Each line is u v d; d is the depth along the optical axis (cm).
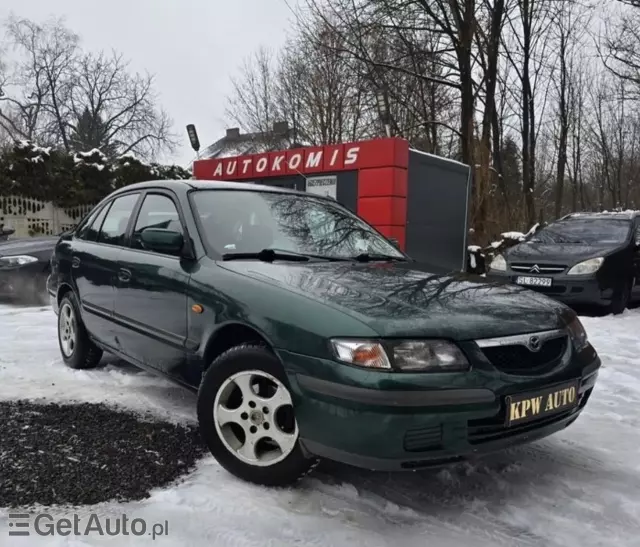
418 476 312
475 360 256
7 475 297
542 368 279
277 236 380
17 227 1616
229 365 298
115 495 280
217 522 258
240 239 363
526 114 1898
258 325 285
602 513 279
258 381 296
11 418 382
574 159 2862
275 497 282
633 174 3034
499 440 259
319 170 988
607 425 400
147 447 338
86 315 466
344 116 1914
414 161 952
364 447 246
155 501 276
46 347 587
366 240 419
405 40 1534
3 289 835
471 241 1399
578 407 303
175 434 359
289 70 2189
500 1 1534
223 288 313
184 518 261
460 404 246
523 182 1902
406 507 278
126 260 404
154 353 372
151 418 388
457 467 326
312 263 347
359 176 928
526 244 937
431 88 1778
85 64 4084
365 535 252
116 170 1848
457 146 1903
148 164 2025
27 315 774
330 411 252
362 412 244
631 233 914
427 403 242
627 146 2962
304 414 262
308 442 264
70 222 1728
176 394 439
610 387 492
